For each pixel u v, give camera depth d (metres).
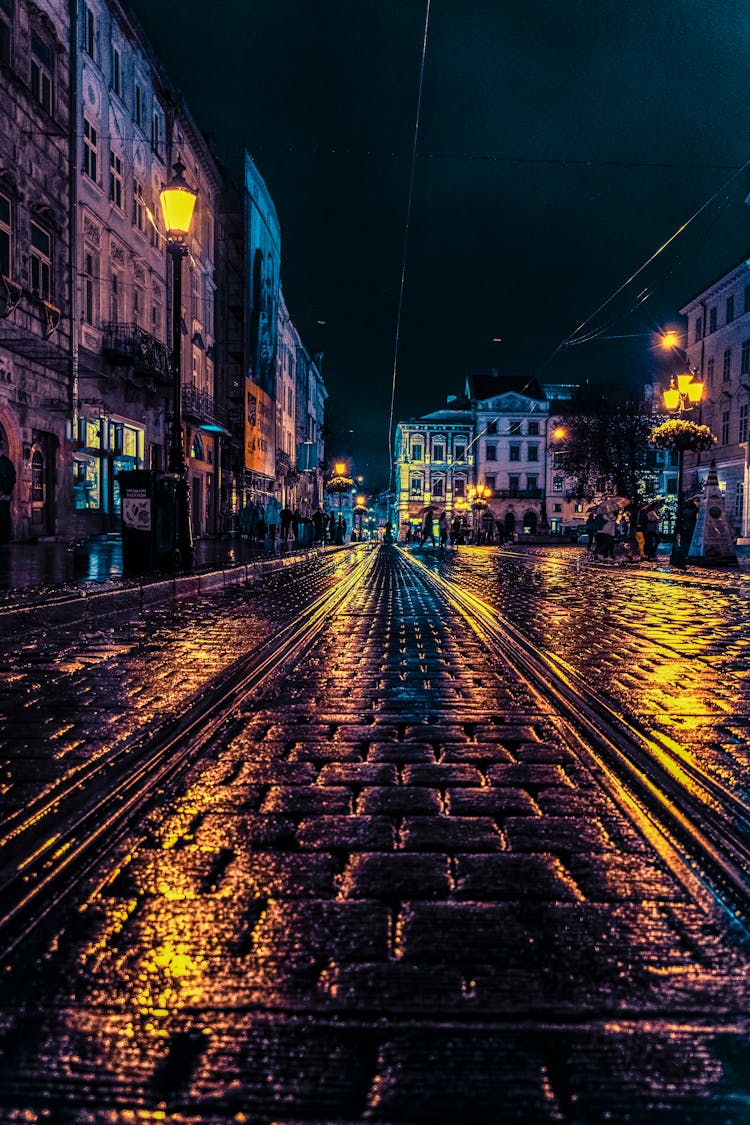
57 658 6.11
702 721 4.17
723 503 19.38
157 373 25.20
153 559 12.12
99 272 23.02
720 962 1.84
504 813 2.83
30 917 2.05
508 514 93.62
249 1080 1.43
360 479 104.69
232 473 39.34
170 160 29.45
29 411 18.95
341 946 1.91
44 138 19.44
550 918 2.05
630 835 2.62
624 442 49.06
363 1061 1.49
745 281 42.59
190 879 2.28
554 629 8.08
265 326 39.41
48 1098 1.39
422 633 7.73
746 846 2.51
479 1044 1.54
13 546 17.80
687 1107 1.37
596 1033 1.57
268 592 12.62
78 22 20.97
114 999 1.69
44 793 2.99
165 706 4.48
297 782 3.16
